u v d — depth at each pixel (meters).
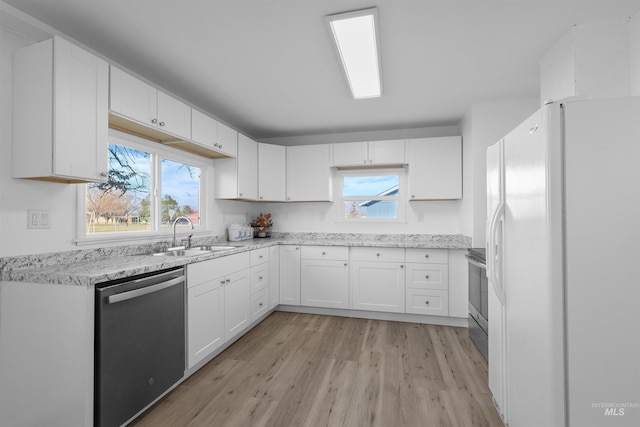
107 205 2.21
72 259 1.90
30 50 1.60
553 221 1.09
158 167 2.64
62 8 1.63
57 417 1.48
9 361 1.56
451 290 3.21
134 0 1.57
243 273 2.84
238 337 2.86
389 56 2.15
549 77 2.06
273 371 2.24
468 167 3.18
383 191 4.00
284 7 1.63
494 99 2.94
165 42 1.97
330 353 2.54
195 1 1.59
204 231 3.20
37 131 1.58
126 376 1.60
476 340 2.65
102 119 1.79
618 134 1.05
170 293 1.91
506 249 1.51
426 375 2.18
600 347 1.06
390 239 3.93
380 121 3.61
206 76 2.45
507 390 1.54
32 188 1.72
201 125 2.71
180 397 1.92
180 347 2.00
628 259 1.04
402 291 3.33
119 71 1.90
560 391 1.09
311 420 1.70
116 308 1.55
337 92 2.77
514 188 1.40
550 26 1.80
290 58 2.17
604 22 1.73
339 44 1.93
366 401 1.88
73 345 1.45
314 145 3.91
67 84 1.61
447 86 2.65
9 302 1.57
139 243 2.39
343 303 3.49
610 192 1.05
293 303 3.62
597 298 1.06
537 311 1.18
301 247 3.61
